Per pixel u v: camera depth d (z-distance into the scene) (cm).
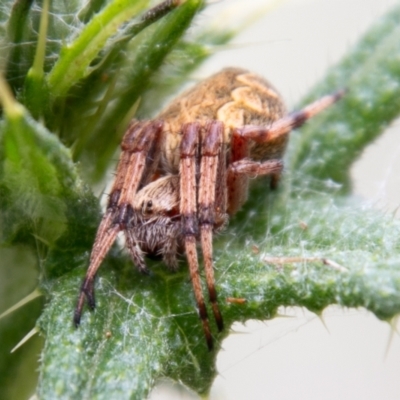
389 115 11
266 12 11
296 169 11
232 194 11
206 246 10
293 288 10
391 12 11
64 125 10
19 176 10
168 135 11
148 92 11
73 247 10
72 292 10
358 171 12
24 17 10
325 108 11
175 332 10
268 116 11
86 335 10
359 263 10
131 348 10
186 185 10
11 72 10
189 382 10
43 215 10
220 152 11
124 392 10
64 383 10
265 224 11
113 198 10
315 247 10
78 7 10
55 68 10
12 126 10
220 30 11
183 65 11
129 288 10
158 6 10
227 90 11
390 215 10
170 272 10
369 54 11
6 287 10
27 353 10
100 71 10
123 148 10
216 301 10
